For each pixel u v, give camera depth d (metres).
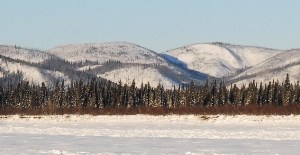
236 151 48.91
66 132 76.06
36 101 187.00
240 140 59.88
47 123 105.62
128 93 188.88
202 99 174.38
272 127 85.25
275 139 61.22
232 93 179.00
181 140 60.19
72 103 179.62
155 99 181.50
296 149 50.50
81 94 179.38
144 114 120.00
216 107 127.06
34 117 123.06
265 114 108.62
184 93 178.88
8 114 134.50
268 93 175.50
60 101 182.38
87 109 139.38
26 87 197.62
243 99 174.88
